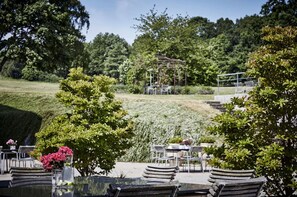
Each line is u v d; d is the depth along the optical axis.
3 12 27.20
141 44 38.81
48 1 28.52
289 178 7.53
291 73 7.63
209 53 43.16
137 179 5.68
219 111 21.31
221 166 7.74
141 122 18.42
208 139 15.52
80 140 9.35
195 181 11.50
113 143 10.21
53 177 4.75
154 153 17.52
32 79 45.75
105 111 10.23
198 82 38.69
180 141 15.74
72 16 31.67
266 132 7.80
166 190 3.87
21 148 14.35
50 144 9.38
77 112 10.17
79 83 10.24
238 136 7.83
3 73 47.41
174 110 20.48
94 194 4.20
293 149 7.71
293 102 7.73
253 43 56.62
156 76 34.59
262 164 7.29
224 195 4.11
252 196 4.41
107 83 10.66
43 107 25.05
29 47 27.20
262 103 7.80
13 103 26.20
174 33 37.91
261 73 7.93
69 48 29.09
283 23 34.12
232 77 54.69
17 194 4.21
